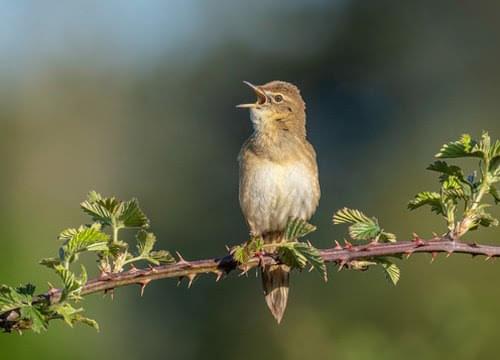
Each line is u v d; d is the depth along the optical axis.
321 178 20.84
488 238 14.27
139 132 24.95
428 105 23.23
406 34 23.98
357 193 19.95
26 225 11.41
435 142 22.09
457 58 23.41
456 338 12.76
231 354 15.73
